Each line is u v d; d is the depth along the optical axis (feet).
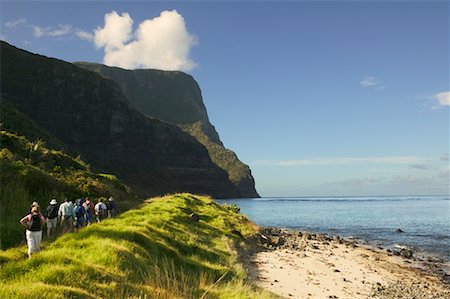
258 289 52.13
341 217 298.97
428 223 237.45
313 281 66.33
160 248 55.83
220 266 60.59
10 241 62.64
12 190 90.27
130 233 54.03
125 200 146.92
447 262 103.86
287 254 96.48
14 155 115.85
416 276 82.53
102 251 43.45
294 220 266.57
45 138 230.89
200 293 40.93
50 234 70.03
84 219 79.82
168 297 35.78
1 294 27.66
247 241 105.81
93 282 34.04
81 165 165.58
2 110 220.64
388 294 63.21
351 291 62.23
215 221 119.96
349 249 121.70
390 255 112.57
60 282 32.12
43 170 114.73
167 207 116.88
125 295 33.27
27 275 32.91
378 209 445.37
